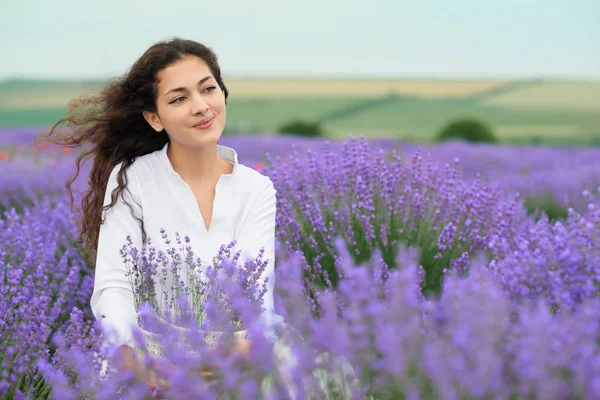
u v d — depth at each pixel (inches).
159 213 106.0
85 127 118.5
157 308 97.0
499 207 143.9
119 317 94.1
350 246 131.6
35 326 96.3
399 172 144.9
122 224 105.0
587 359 58.2
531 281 81.8
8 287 101.0
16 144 566.3
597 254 80.1
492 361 59.0
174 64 103.7
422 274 118.1
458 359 58.8
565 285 78.1
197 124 103.5
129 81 107.0
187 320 82.6
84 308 131.1
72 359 80.9
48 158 375.9
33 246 134.4
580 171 321.7
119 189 105.7
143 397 73.7
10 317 95.3
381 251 131.1
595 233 81.6
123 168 108.0
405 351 62.3
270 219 109.9
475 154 513.0
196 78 103.5
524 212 164.1
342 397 67.2
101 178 115.6
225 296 90.0
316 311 111.3
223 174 108.5
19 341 92.9
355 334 69.6
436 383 60.7
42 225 148.7
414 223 137.1
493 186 152.1
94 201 117.8
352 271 70.1
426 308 76.3
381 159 145.6
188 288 96.9
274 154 517.0
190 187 108.0
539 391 57.3
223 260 92.6
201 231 105.8
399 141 665.6
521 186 290.2
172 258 99.7
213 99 104.7
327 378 69.8
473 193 140.9
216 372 70.2
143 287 98.0
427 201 141.2
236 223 108.0
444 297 74.7
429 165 149.3
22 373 86.4
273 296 100.1
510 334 68.9
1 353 91.3
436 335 68.4
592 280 79.9
